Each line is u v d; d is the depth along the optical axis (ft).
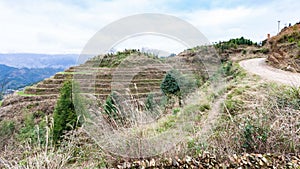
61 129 12.10
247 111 9.79
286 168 6.51
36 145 9.24
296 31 47.78
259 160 6.87
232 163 6.87
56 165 7.16
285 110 8.67
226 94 12.16
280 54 43.45
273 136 7.59
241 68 36.58
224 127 8.83
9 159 8.21
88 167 7.30
